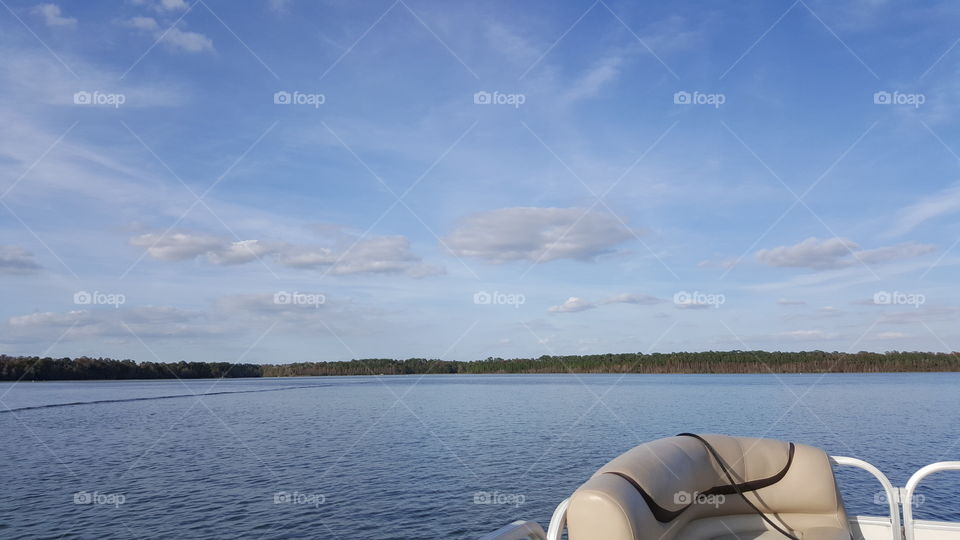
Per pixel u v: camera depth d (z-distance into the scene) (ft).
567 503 9.83
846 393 221.46
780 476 13.93
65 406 199.62
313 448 109.09
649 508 10.22
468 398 240.32
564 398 229.04
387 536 51.44
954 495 56.90
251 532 54.29
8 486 77.51
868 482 63.41
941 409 155.74
